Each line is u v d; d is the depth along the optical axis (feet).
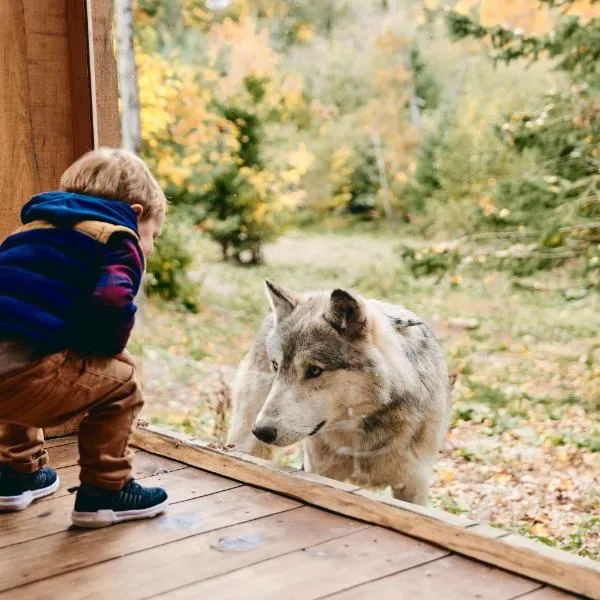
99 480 8.18
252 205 38.34
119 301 6.97
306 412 10.75
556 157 25.72
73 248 7.13
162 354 24.66
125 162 8.02
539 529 13.64
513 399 20.81
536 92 39.24
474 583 6.83
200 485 9.50
